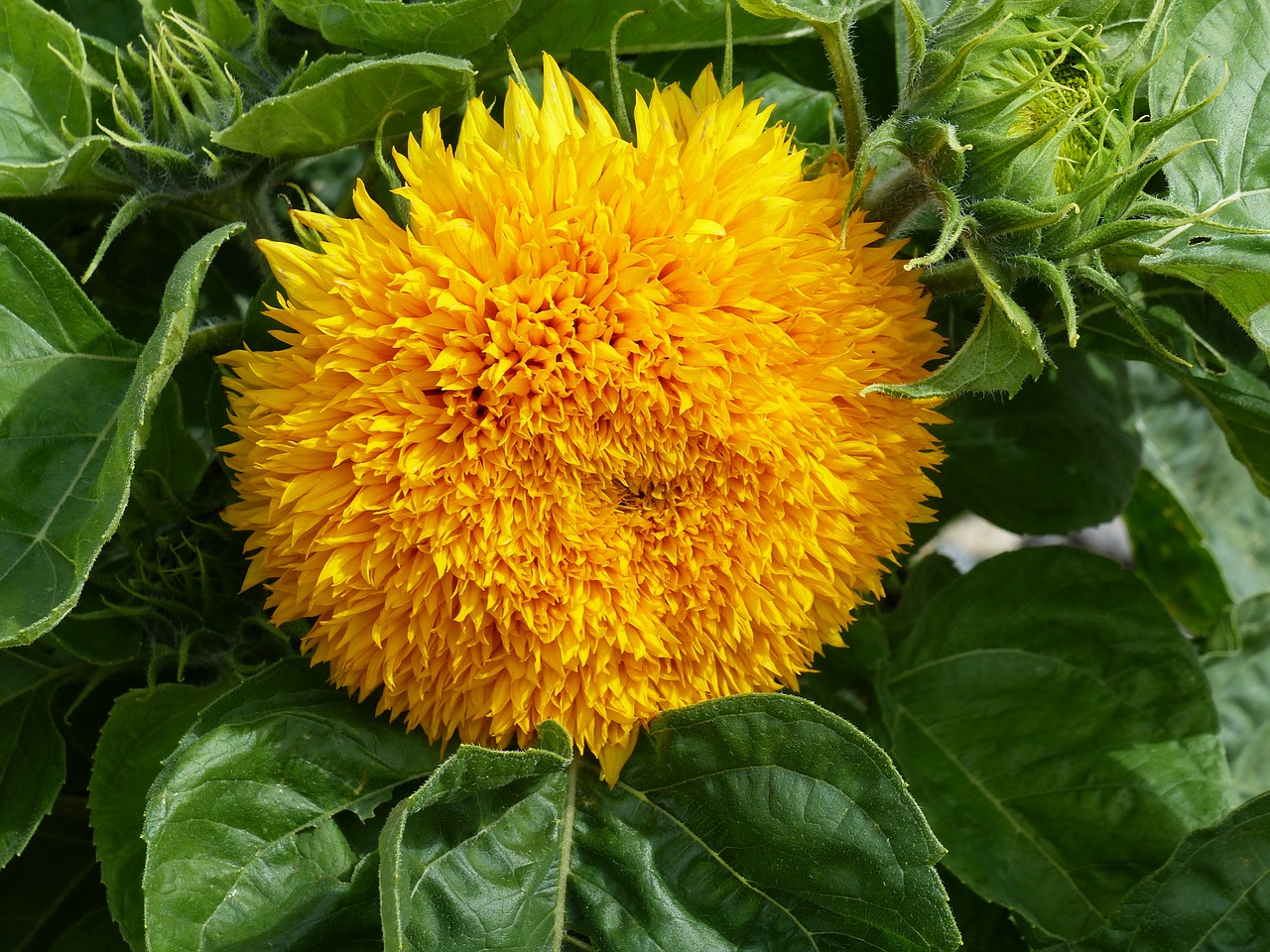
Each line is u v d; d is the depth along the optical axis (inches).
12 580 10.9
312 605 11.1
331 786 11.5
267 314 10.8
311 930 11.1
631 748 11.9
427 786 10.6
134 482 12.4
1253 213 11.7
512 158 10.8
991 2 10.4
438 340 10.6
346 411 10.7
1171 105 11.8
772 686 12.1
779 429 11.0
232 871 11.1
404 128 12.2
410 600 10.9
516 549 10.9
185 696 12.5
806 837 11.2
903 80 11.2
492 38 11.8
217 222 12.7
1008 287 10.7
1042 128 10.2
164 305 10.5
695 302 10.8
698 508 11.4
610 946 11.6
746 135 11.0
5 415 11.4
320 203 10.9
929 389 10.6
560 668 11.2
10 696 12.8
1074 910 13.2
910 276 11.7
